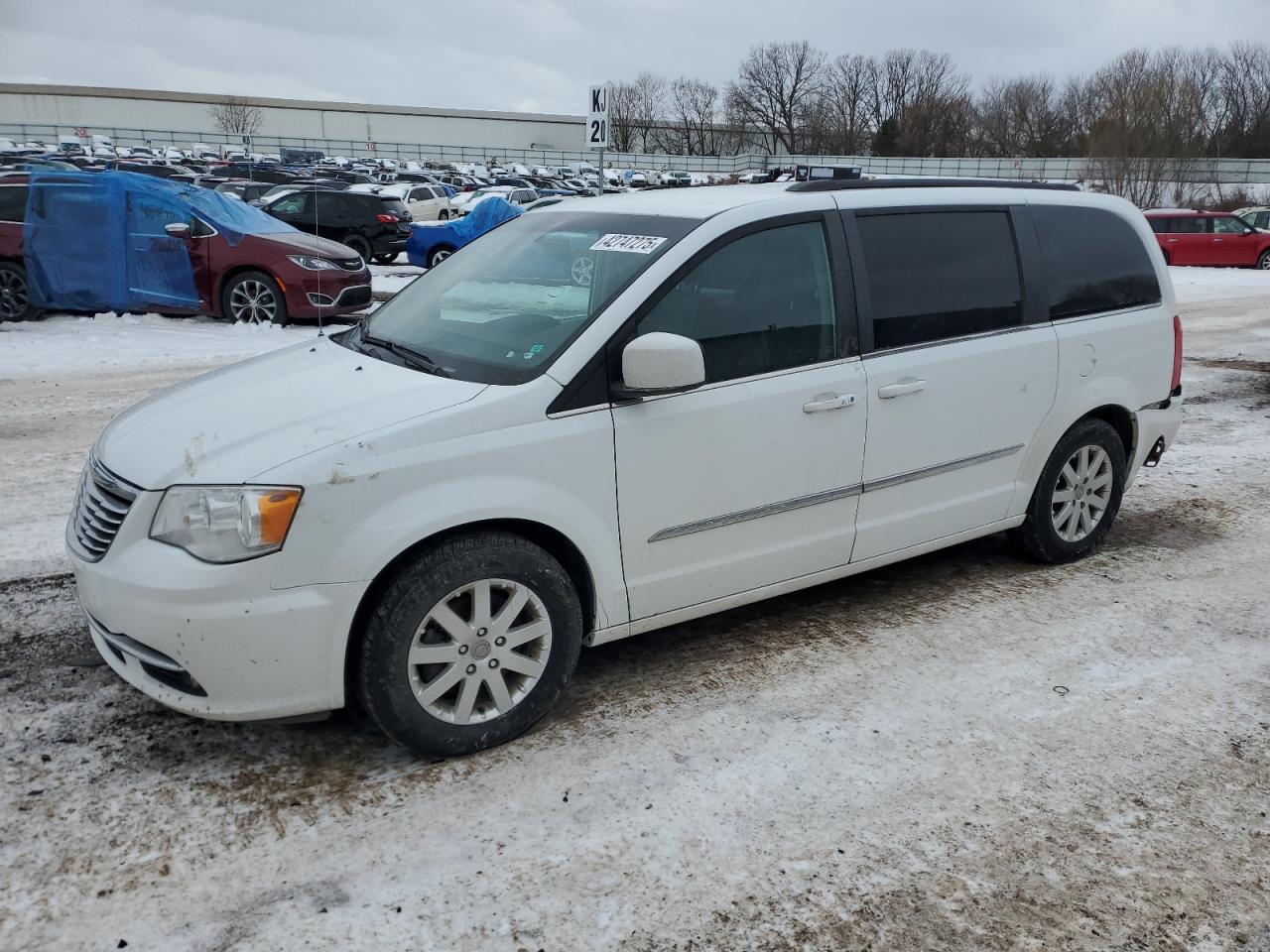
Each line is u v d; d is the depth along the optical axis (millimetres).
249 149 77000
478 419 3010
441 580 2955
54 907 2461
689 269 3408
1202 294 18766
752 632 4094
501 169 67875
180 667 2811
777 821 2859
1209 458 7004
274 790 2955
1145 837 2824
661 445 3318
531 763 3127
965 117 76375
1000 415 4254
